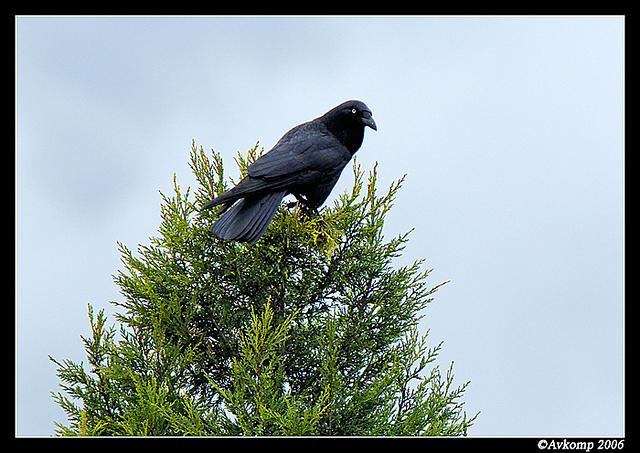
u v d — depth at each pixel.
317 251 12.27
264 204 11.92
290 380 12.19
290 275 12.44
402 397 11.58
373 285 12.35
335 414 10.60
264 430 9.90
